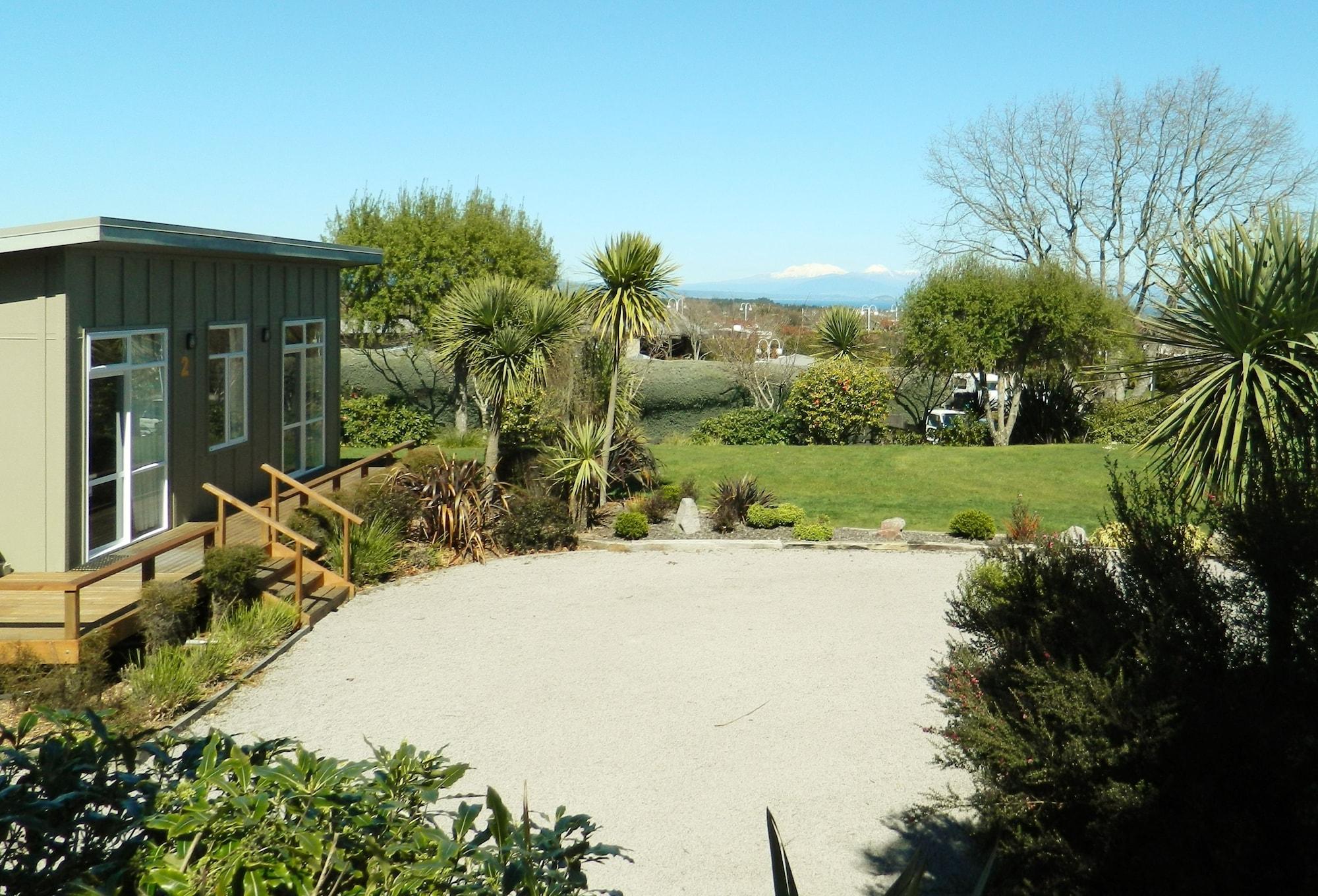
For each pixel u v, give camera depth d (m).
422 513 15.53
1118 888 4.90
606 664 10.78
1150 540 5.73
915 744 8.76
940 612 12.84
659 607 13.01
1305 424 5.97
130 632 10.03
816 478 20.94
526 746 8.61
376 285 26.97
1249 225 8.14
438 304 26.47
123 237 11.00
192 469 14.09
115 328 12.11
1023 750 5.25
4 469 11.34
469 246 26.95
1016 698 5.53
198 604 11.19
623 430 19.23
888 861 6.80
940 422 30.08
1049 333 26.06
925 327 26.88
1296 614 4.91
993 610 6.48
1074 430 27.72
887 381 27.02
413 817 3.25
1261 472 6.29
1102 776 4.97
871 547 16.31
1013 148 37.88
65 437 11.24
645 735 8.90
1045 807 5.29
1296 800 4.46
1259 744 4.64
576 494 17.00
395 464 17.19
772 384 30.58
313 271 18.19
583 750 8.56
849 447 24.08
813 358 31.03
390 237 26.72
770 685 10.23
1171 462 7.82
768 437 27.00
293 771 2.89
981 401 29.20
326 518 14.24
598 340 18.84
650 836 7.11
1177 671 4.92
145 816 2.84
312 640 11.41
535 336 17.25
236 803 2.74
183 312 13.71
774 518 17.33
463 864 3.15
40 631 9.48
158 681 9.00
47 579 11.07
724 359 32.66
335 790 2.91
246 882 2.69
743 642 11.59
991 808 5.47
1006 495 19.80
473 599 13.28
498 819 2.84
